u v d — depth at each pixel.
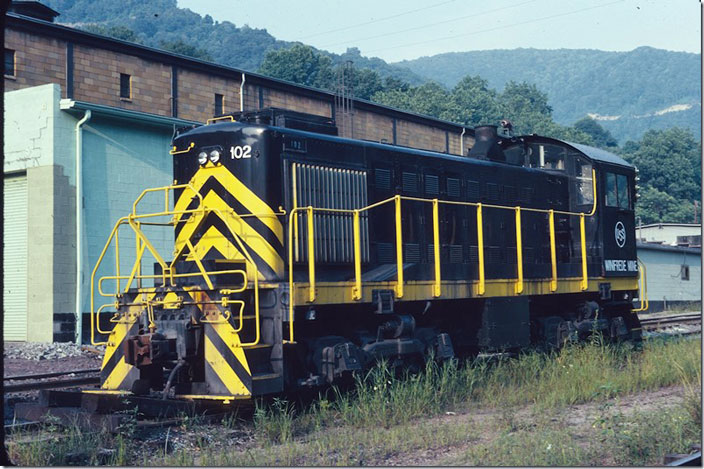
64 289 18.36
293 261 9.77
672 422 8.08
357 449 7.50
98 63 26.78
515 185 13.88
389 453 7.37
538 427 8.38
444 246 12.13
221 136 10.03
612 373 12.02
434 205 11.70
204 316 8.87
